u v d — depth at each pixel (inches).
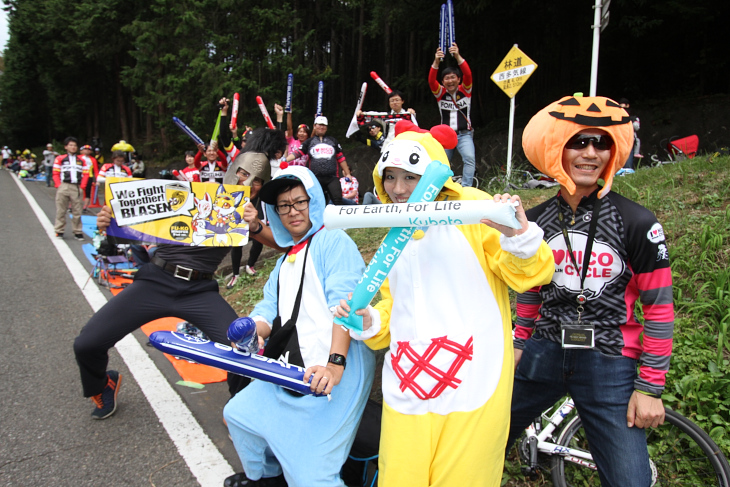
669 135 423.5
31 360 160.4
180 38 699.4
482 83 615.5
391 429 73.7
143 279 120.0
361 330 73.7
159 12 692.1
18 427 123.0
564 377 77.8
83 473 106.3
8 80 1632.6
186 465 109.3
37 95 1641.2
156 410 132.4
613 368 73.8
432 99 725.9
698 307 121.0
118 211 117.2
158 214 118.3
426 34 562.6
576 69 515.2
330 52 877.2
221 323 122.5
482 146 515.8
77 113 1323.8
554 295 77.8
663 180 195.8
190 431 122.8
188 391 143.9
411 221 65.6
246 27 650.8
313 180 95.3
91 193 469.1
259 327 96.4
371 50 849.5
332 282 87.5
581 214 75.2
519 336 87.3
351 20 800.3
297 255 94.3
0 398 136.1
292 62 658.2
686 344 113.0
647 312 71.9
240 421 89.8
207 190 119.3
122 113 1187.3
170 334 89.1
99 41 936.3
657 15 440.1
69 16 1010.7
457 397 70.6
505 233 63.7
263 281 228.7
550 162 73.2
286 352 91.7
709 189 173.9
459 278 72.3
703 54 448.8
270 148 145.9
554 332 79.0
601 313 74.5
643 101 464.8
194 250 121.5
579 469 97.3
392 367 75.6
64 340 177.5
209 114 673.6
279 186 94.3
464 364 71.1
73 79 1255.5
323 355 89.0
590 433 77.7
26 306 211.5
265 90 639.8
